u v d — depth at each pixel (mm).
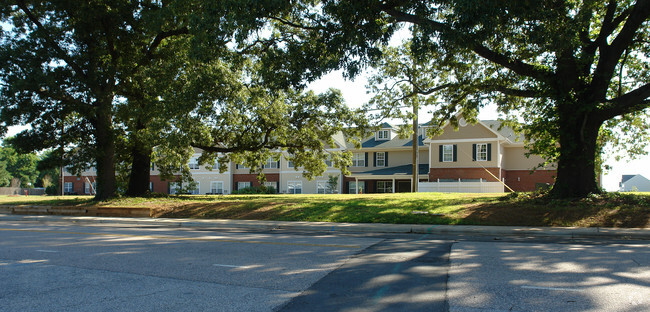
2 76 20266
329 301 5469
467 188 33094
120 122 25000
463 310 5016
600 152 19984
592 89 16266
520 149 38844
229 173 47062
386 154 43469
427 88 21094
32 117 20750
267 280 6645
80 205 22812
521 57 17312
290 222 16391
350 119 25359
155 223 17828
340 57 14234
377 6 13234
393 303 5340
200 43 14727
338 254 9000
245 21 13203
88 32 20719
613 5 15906
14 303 5562
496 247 9953
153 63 21688
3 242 11461
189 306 5340
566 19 13289
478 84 18375
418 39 13125
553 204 15711
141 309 5246
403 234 13375
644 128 20719
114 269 7613
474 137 37250
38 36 20312
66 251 9703
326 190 43969
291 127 26312
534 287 5992
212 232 14117
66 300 5680
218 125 24359
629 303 5211
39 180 92250
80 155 23328
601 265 7496
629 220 13492
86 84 20938
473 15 11398
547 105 16969
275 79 15898
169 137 19953
